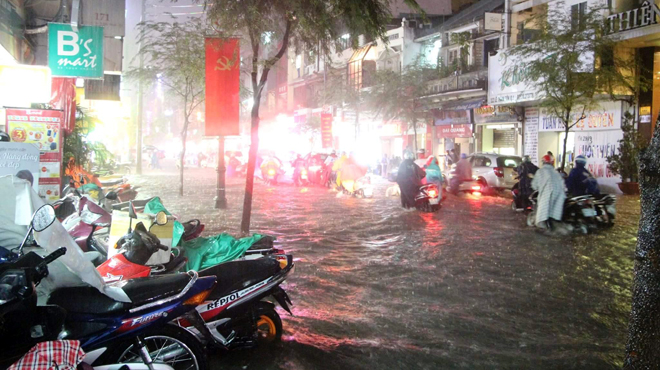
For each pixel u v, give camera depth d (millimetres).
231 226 12250
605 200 11945
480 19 30766
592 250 9617
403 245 10086
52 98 12094
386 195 20094
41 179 8453
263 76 9875
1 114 9188
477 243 10266
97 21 11742
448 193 20938
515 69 23016
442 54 33719
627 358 3281
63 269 3525
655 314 3143
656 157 3133
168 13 17109
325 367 4578
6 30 10648
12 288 2922
